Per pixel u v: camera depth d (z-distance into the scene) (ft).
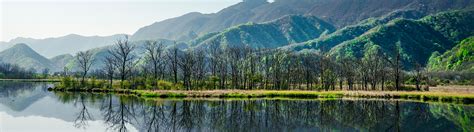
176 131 152.66
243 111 219.82
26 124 167.63
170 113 208.95
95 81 452.76
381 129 159.63
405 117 197.26
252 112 215.72
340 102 284.82
